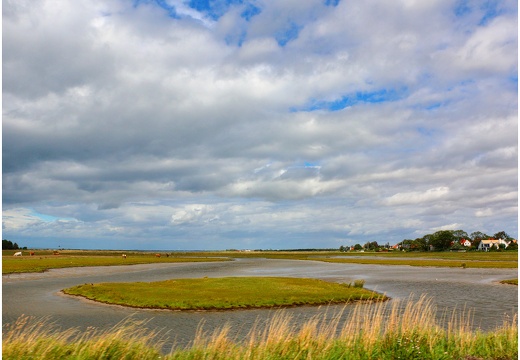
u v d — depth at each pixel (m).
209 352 11.63
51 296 44.53
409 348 11.65
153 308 36.31
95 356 11.02
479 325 27.16
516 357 11.84
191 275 77.62
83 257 159.00
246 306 37.09
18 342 11.33
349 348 11.71
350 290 48.03
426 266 106.69
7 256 155.75
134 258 159.38
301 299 40.00
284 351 11.38
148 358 11.47
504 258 152.25
